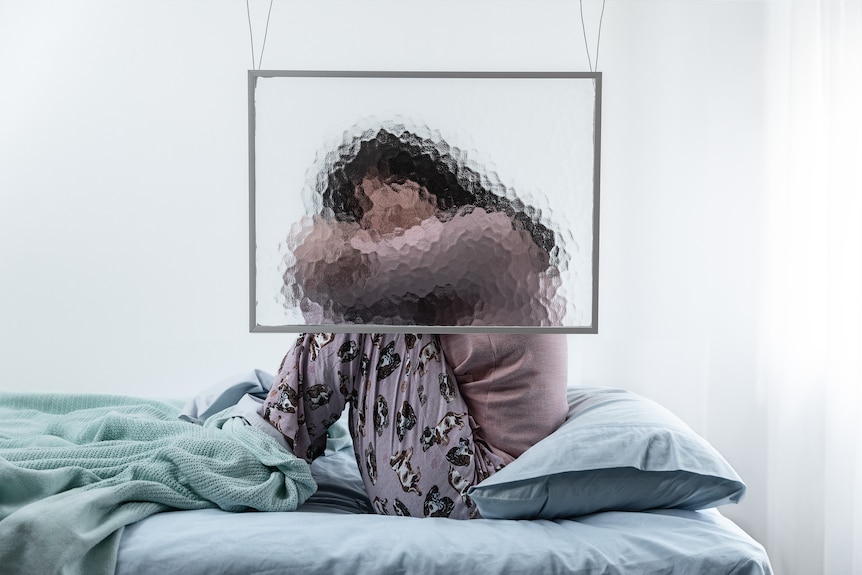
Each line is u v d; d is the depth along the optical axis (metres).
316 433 1.53
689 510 1.40
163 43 2.78
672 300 2.62
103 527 1.16
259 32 2.78
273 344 2.82
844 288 1.96
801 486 2.19
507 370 1.47
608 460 1.30
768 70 2.48
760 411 2.50
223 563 1.14
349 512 1.54
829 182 2.01
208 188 2.79
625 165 2.66
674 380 2.62
